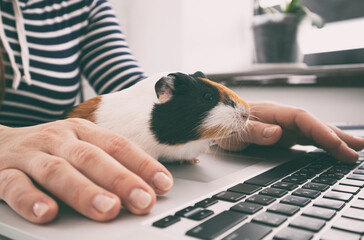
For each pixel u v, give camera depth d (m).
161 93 0.44
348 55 1.17
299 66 1.19
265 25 1.16
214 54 1.41
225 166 0.44
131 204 0.25
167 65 1.42
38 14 0.72
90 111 0.47
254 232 0.21
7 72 0.67
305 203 0.27
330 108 1.04
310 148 0.57
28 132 0.36
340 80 0.99
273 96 1.16
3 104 0.69
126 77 0.79
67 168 0.27
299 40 1.18
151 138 0.45
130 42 1.53
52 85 0.74
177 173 0.40
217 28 1.39
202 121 0.46
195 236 0.21
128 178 0.26
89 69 0.85
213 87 0.49
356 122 0.98
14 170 0.30
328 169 0.41
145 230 0.22
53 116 0.78
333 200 0.28
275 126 0.51
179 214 0.25
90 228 0.23
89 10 0.82
